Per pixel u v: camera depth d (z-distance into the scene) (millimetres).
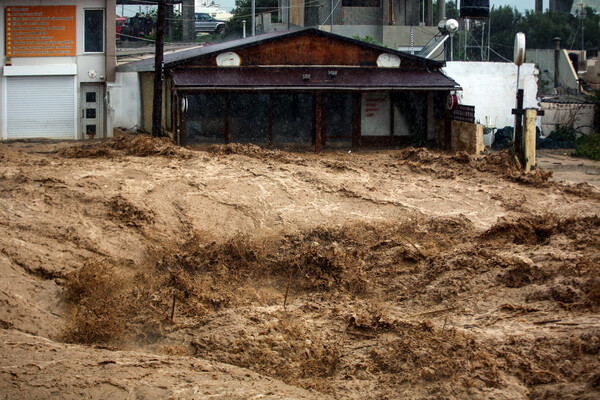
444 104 30984
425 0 54156
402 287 14148
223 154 22219
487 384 9734
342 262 15047
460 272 13977
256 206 17953
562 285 12375
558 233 15320
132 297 13766
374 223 17312
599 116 38219
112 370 10211
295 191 18922
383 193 19266
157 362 10664
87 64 32188
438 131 31109
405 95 30828
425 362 10477
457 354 10492
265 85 28141
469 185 20609
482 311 12281
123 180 18703
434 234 16578
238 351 11453
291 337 11898
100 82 32406
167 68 29062
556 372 9844
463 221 17125
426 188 20031
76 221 16453
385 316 12305
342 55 30359
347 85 28656
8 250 14625
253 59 29688
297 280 15000
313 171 20594
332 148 30453
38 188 17969
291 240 16391
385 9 47250
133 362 10602
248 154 22281
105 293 13930
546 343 10555
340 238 16500
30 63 31672
